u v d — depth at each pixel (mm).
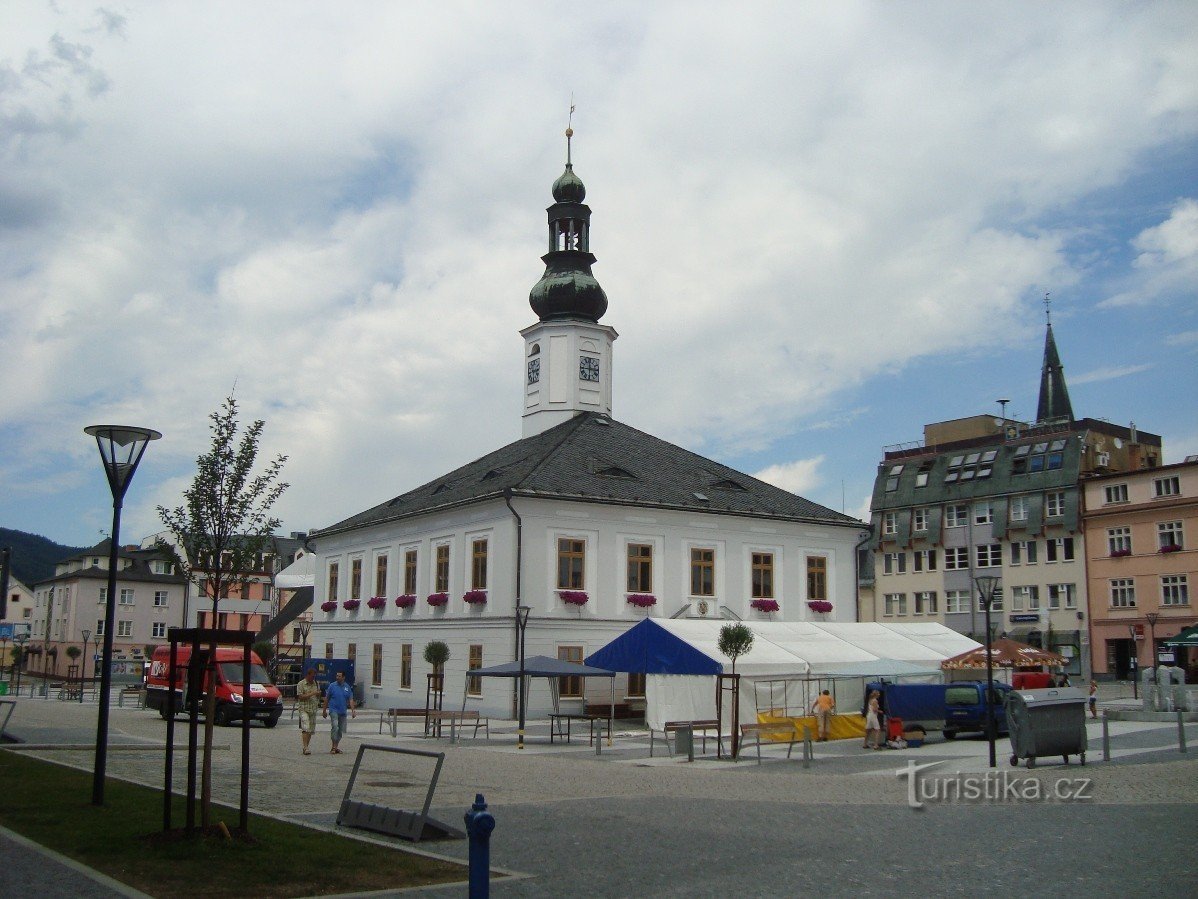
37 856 11078
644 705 43906
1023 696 23516
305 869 10836
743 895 10398
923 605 85875
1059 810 16734
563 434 51031
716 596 47594
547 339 56906
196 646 12539
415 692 49062
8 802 14945
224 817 14062
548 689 42625
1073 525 75688
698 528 47562
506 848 12930
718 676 30453
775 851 12875
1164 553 70875
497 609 43594
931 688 34531
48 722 35875
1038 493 78500
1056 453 78500
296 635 88812
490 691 43281
